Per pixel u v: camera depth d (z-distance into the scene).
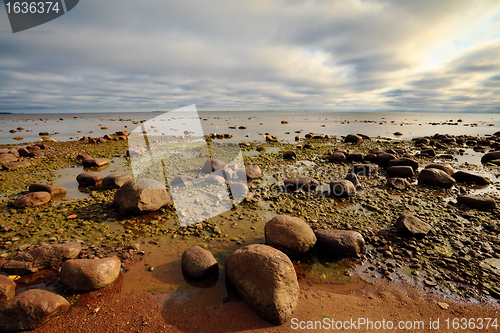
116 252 4.90
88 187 8.77
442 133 27.89
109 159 13.66
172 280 4.09
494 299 3.72
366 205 7.22
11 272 4.20
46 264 4.35
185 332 3.13
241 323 3.26
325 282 4.11
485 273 4.25
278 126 37.56
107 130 30.73
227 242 5.29
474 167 11.65
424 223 5.61
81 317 3.34
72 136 24.94
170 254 4.84
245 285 3.53
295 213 6.72
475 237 5.38
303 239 4.67
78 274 3.75
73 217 6.31
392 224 6.05
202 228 5.89
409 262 4.61
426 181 8.97
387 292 3.88
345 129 32.53
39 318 3.13
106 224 6.05
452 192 8.23
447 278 4.18
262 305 3.30
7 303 3.18
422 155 14.09
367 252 4.94
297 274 4.31
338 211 6.84
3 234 5.53
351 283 4.08
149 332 3.12
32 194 7.12
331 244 4.82
